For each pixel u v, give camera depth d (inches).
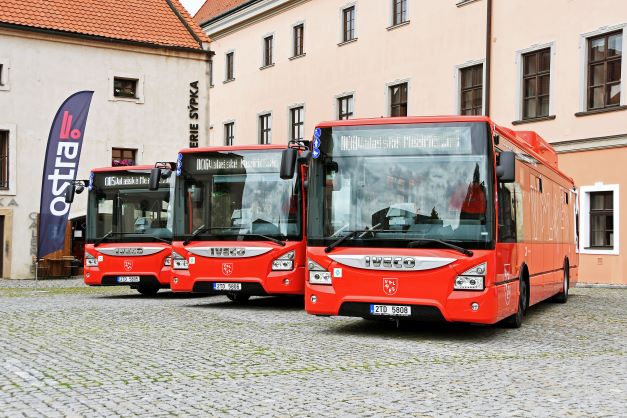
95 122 1266.0
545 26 1134.4
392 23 1435.8
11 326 501.7
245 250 614.5
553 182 683.4
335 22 1585.9
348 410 267.4
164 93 1327.5
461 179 437.7
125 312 596.7
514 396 294.8
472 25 1258.6
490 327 527.8
